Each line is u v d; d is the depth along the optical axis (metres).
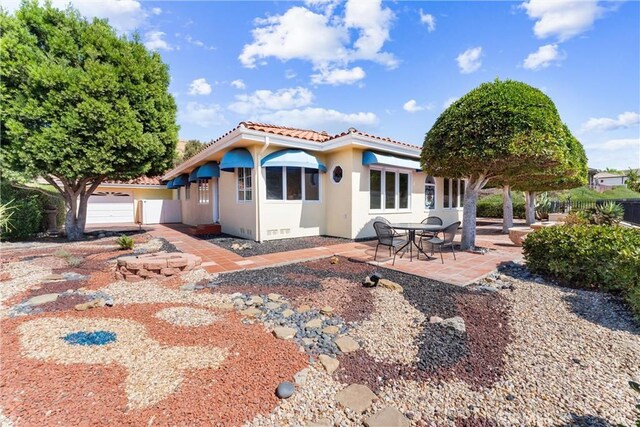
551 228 8.57
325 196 16.38
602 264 6.90
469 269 8.98
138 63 14.53
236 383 3.59
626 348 4.51
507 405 3.33
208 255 11.09
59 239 15.16
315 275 8.39
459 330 5.00
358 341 4.71
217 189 19.92
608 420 3.09
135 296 6.67
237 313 5.77
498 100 9.54
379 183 16.19
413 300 6.45
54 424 2.88
